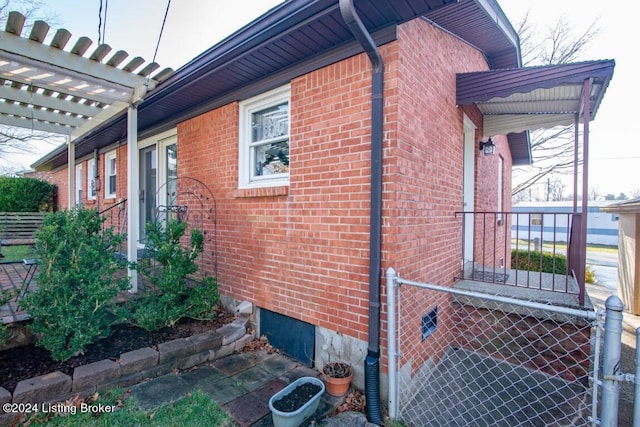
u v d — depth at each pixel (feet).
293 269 11.66
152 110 16.55
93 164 29.55
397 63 9.23
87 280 10.11
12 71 12.03
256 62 11.46
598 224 81.05
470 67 16.67
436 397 10.57
